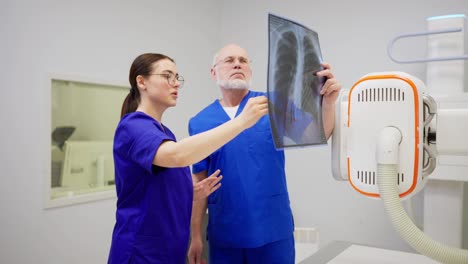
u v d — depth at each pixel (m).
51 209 2.01
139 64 1.28
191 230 1.63
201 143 0.99
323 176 2.65
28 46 1.90
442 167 1.65
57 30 2.01
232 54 1.58
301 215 2.74
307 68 0.99
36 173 1.94
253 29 2.96
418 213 2.27
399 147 0.72
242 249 1.55
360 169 0.78
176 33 2.74
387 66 2.43
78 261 2.14
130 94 1.35
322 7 2.65
